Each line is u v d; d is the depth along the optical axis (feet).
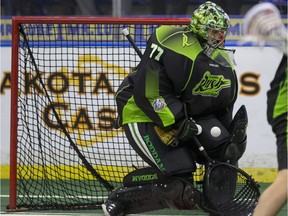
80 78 43.04
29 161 41.16
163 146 32.55
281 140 26.35
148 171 33.37
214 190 32.37
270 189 25.80
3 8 50.80
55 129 42.19
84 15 50.72
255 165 48.73
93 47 42.34
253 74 48.29
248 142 48.67
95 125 43.34
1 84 50.06
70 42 42.93
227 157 32.99
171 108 31.96
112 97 43.16
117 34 41.45
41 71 41.70
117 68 42.83
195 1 49.26
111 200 34.22
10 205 37.96
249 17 26.81
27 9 51.03
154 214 37.40
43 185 40.91
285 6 48.62
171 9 49.55
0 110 50.11
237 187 32.63
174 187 32.73
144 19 36.17
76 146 40.91
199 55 31.83
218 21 31.89
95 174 39.93
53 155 42.24
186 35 32.12
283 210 38.70
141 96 32.14
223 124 34.06
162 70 31.89
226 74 32.60
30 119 41.16
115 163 42.63
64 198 39.29
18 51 37.65
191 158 32.81
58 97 42.45
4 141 50.16
